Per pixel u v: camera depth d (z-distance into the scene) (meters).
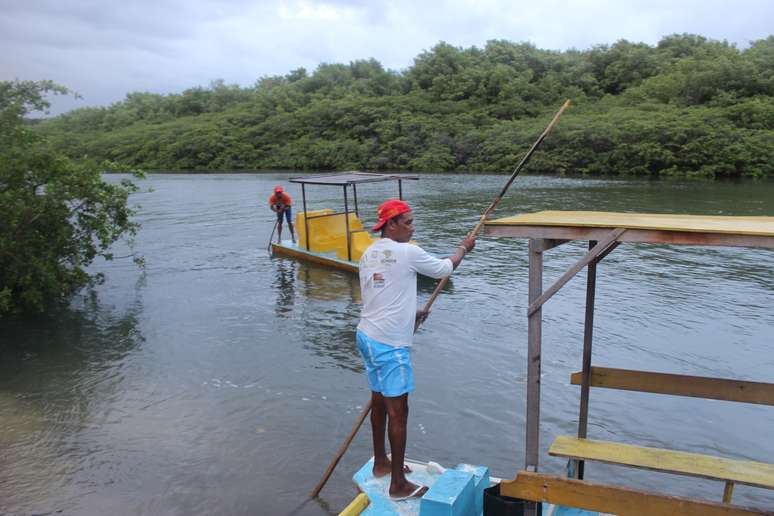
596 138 40.19
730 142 37.31
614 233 3.49
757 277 12.52
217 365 8.22
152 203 26.77
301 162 50.53
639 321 9.69
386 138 48.66
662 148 38.22
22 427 6.60
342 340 9.12
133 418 6.79
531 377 3.76
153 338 9.34
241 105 66.88
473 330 9.37
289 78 80.38
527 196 27.17
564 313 10.12
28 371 8.12
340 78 69.62
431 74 57.50
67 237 11.45
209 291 11.95
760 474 3.82
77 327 9.91
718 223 3.64
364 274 4.44
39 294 10.65
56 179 11.30
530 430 3.80
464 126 47.91
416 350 8.59
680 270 13.19
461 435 6.28
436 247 15.81
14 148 10.95
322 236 14.87
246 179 40.19
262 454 6.01
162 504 5.25
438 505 3.93
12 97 11.73
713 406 6.89
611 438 6.19
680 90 45.84
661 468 3.93
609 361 8.06
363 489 4.64
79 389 7.55
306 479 5.58
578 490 3.60
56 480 5.62
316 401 7.12
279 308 10.73
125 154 57.59
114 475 5.69
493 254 14.95
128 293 11.91
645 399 7.05
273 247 15.66
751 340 8.81
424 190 30.70
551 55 61.03
